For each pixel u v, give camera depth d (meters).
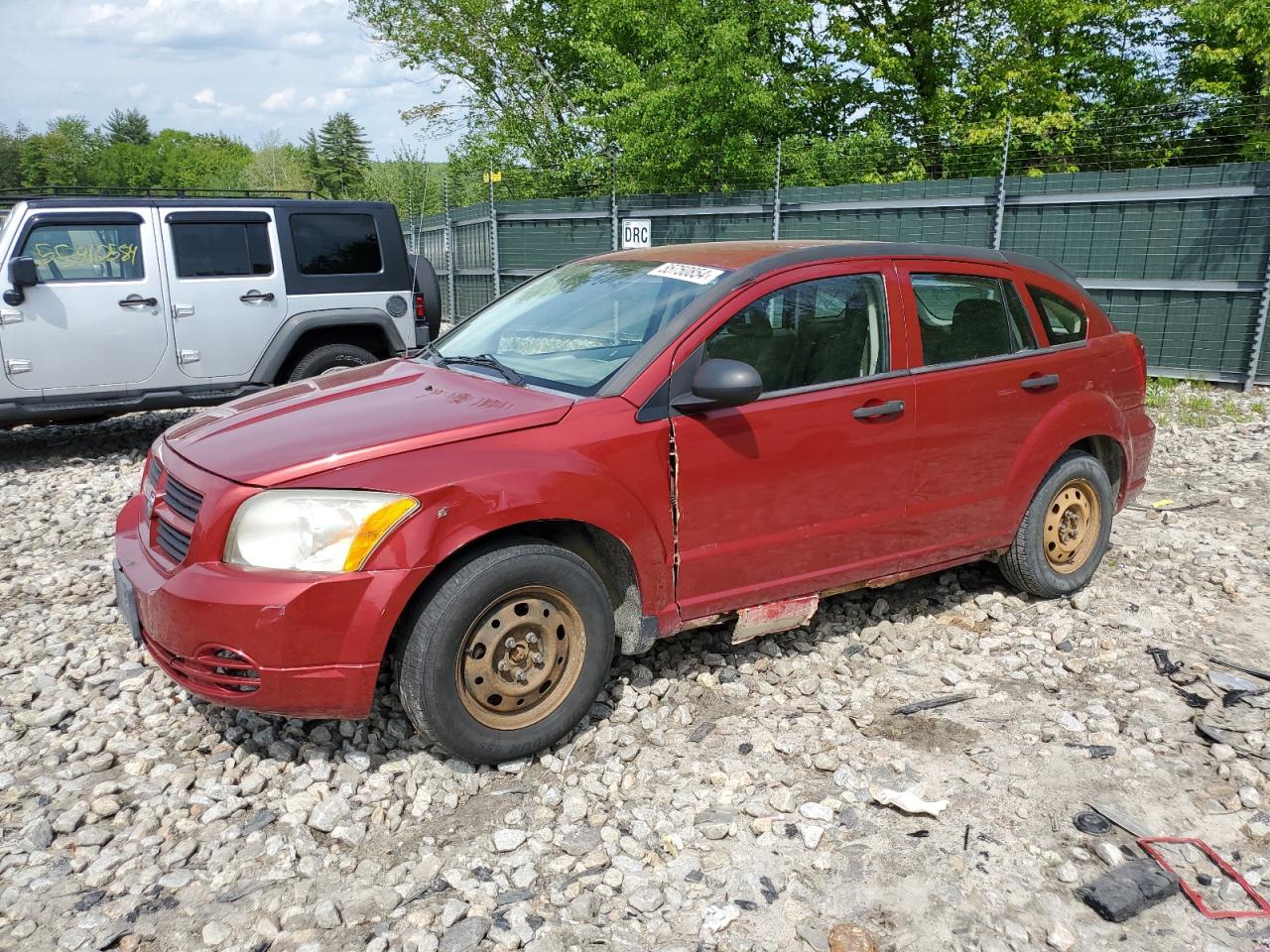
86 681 4.06
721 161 16.45
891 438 4.05
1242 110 17.64
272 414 3.61
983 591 5.03
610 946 2.59
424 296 9.55
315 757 3.41
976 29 21.14
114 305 7.95
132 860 2.92
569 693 3.43
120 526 3.77
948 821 3.13
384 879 2.84
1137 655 4.32
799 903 2.75
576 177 23.17
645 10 17.12
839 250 4.08
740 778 3.33
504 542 3.26
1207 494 7.09
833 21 21.08
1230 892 2.82
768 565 3.87
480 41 25.77
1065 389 4.64
